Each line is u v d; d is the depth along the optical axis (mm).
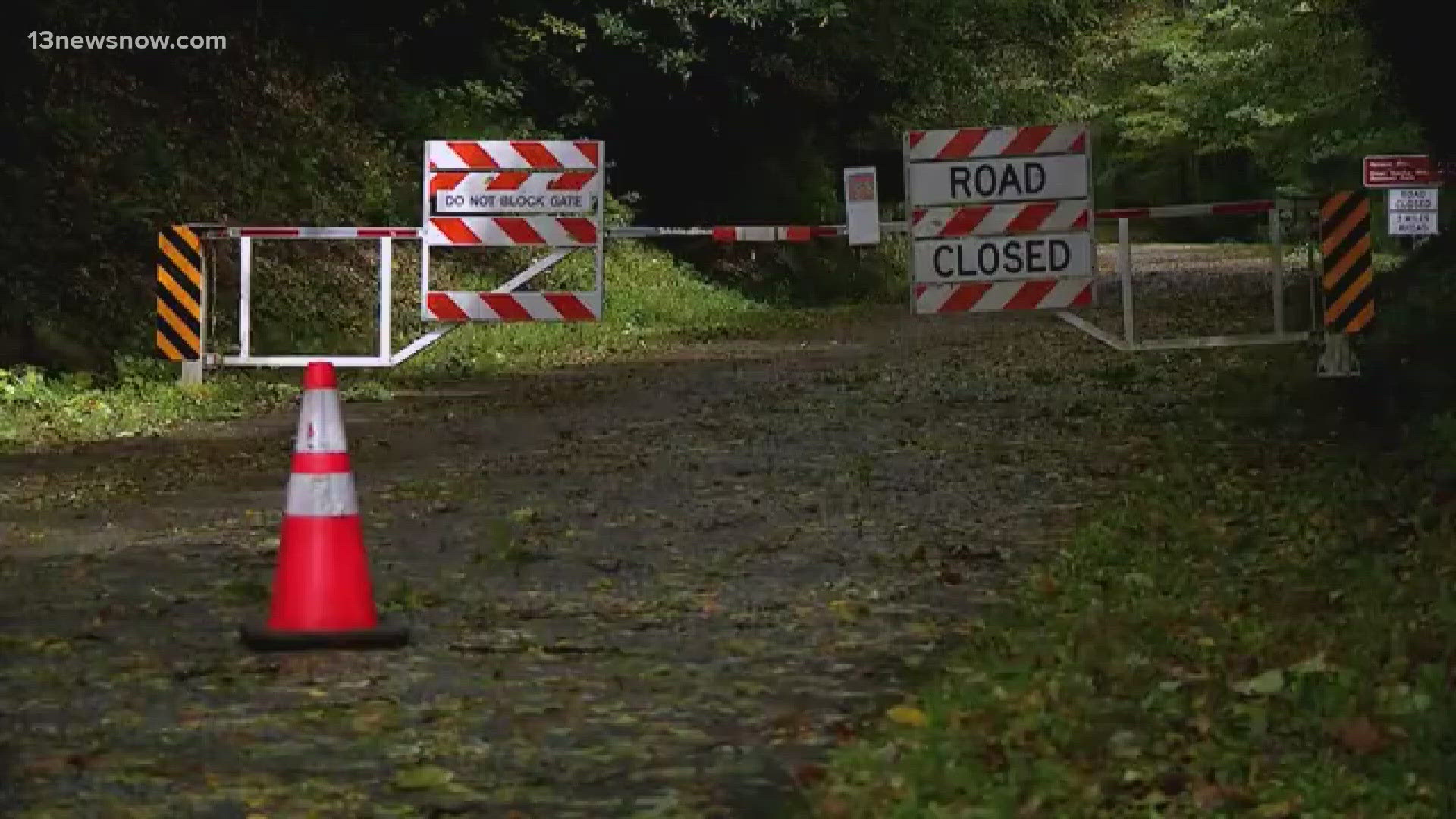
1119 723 8727
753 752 8625
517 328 36469
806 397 24406
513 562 13352
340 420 11055
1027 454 18438
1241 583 11883
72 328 26578
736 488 16719
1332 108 47688
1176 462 17031
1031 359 29672
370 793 8016
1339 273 22422
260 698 9641
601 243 25125
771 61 52125
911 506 15609
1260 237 107000
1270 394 21688
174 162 32656
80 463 19016
